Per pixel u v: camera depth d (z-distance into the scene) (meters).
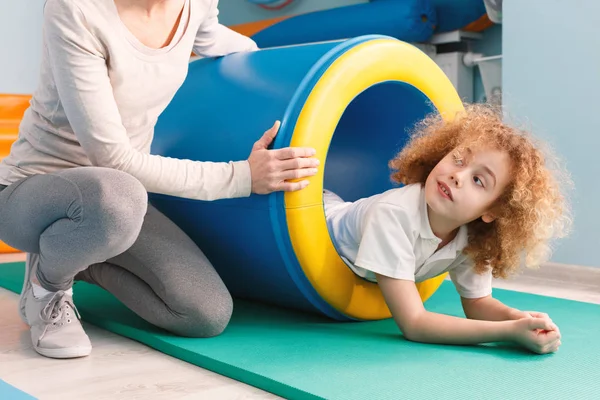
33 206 1.21
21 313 1.41
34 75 3.43
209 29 1.54
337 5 3.13
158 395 1.10
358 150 1.80
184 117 1.56
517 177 1.31
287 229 1.36
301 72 1.42
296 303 1.54
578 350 1.30
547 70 2.16
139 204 1.20
